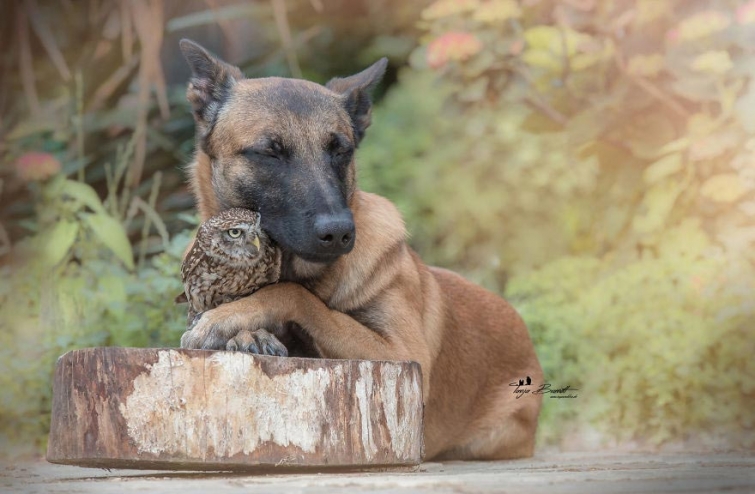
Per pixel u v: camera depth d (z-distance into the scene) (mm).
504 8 22531
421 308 12641
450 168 23953
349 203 11703
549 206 22656
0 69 24000
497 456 14109
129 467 9789
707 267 18297
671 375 16656
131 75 24734
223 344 10094
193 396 9102
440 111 24891
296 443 9297
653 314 17812
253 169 11203
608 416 16891
